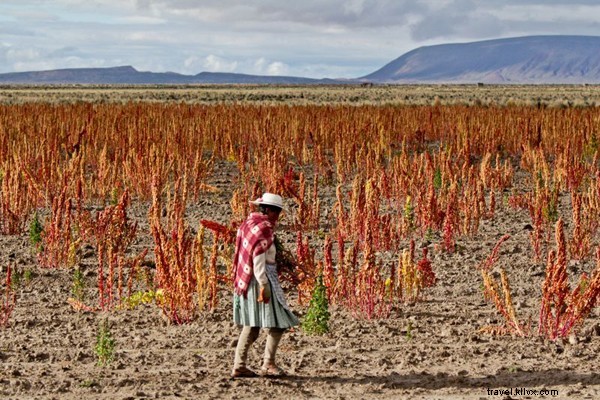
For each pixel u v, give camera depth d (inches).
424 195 685.3
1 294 488.1
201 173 824.3
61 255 557.6
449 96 4097.0
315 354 376.8
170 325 426.3
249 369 344.8
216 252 454.3
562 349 381.1
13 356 373.1
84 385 329.7
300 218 681.0
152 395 319.0
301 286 462.9
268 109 1788.9
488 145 1202.6
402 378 342.0
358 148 1139.9
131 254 587.8
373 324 426.0
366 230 469.7
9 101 3038.9
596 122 1411.2
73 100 3262.8
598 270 397.4
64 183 761.0
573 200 663.1
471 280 526.3
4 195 672.4
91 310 454.9
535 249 573.3
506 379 339.3
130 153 882.8
